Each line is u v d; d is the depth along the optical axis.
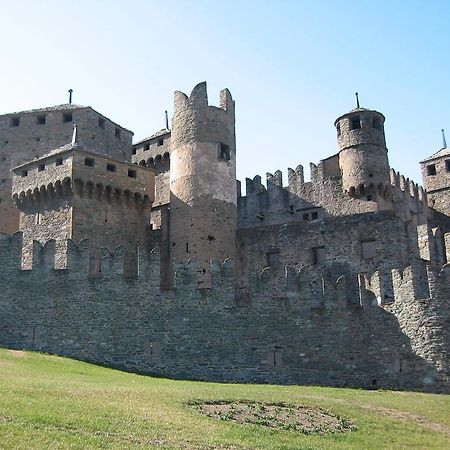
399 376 31.69
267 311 35.47
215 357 35.56
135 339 36.91
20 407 17.92
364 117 59.41
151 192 52.88
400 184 66.94
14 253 40.19
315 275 41.72
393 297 33.22
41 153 62.56
